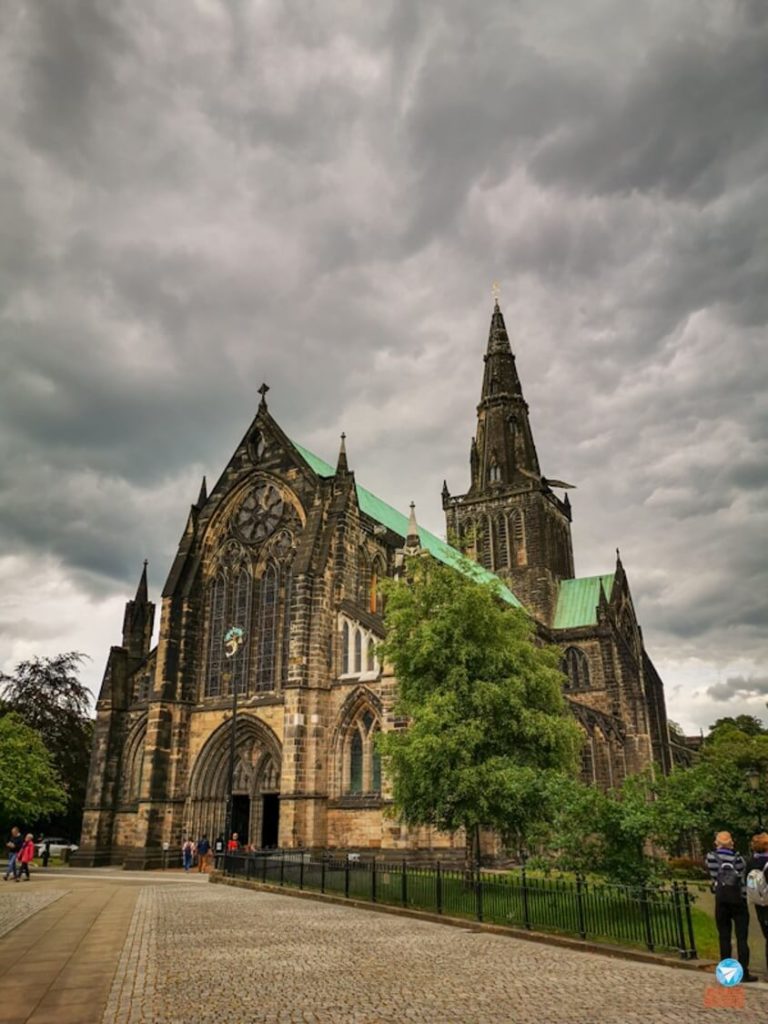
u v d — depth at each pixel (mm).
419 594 50188
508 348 134875
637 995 18359
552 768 44188
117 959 23312
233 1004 17719
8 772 66250
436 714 43656
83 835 73188
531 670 47656
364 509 82562
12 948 25297
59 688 98750
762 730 136750
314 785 61750
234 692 63375
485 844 55469
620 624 115750
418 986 19422
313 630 65688
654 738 117438
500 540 120750
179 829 69375
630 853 29469
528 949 25094
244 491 77938
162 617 74250
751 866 20984
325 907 36875
